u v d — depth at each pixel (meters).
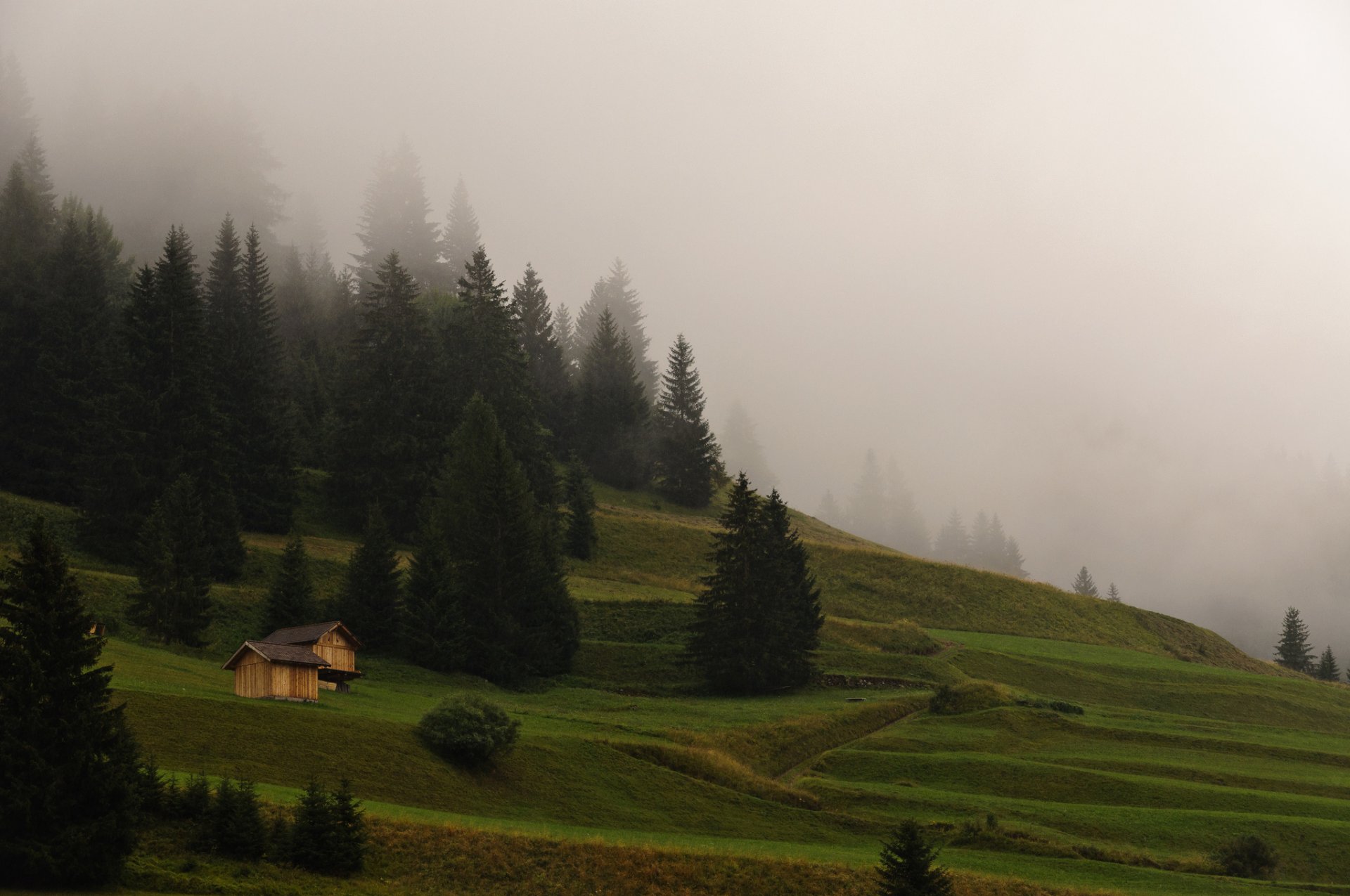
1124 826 55.62
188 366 97.94
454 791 48.88
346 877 36.97
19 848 31.00
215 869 34.75
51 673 33.72
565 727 65.25
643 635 100.94
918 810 57.88
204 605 73.31
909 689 91.50
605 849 42.88
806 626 98.44
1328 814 59.69
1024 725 78.06
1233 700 100.81
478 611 88.88
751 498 93.94
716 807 55.06
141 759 40.78
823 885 42.53
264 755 45.84
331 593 93.12
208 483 94.44
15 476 102.38
